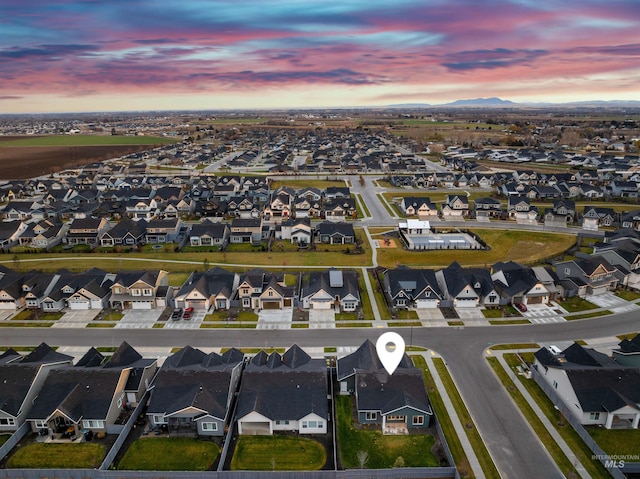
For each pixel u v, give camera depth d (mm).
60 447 44562
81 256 99750
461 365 58688
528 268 79688
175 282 84625
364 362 53156
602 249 93312
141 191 150250
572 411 48625
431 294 74750
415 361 59562
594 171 189625
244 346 63062
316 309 74500
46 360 54250
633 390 48250
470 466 42094
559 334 66500
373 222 127125
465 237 110438
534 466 42125
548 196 155625
